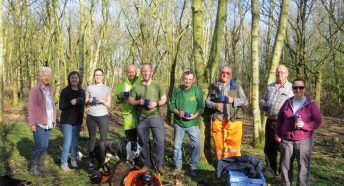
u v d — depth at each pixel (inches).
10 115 650.8
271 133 272.2
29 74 836.6
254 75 382.0
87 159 312.5
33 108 259.9
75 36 893.2
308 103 216.5
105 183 254.2
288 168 223.9
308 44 783.7
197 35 290.8
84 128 477.4
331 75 829.8
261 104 275.9
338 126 633.6
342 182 270.1
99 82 299.6
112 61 1133.1
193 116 264.4
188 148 353.1
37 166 270.5
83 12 542.3
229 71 274.8
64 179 263.1
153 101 271.3
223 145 276.7
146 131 273.7
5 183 220.2
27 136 430.9
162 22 576.7
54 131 464.8
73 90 282.4
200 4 289.6
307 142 216.5
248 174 225.6
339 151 376.5
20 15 763.4
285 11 362.0
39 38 840.9
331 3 636.7
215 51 285.3
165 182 252.5
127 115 294.8
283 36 364.5
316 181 270.2
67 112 280.7
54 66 709.9
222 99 267.3
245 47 1039.6
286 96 264.1
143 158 276.2
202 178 259.8
